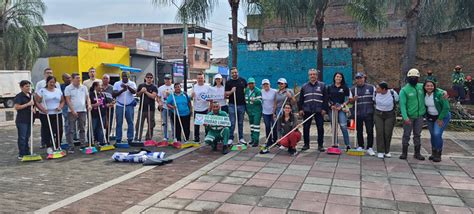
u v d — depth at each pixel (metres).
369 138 7.84
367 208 4.70
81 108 8.45
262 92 8.75
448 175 6.20
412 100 7.26
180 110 9.11
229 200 5.01
